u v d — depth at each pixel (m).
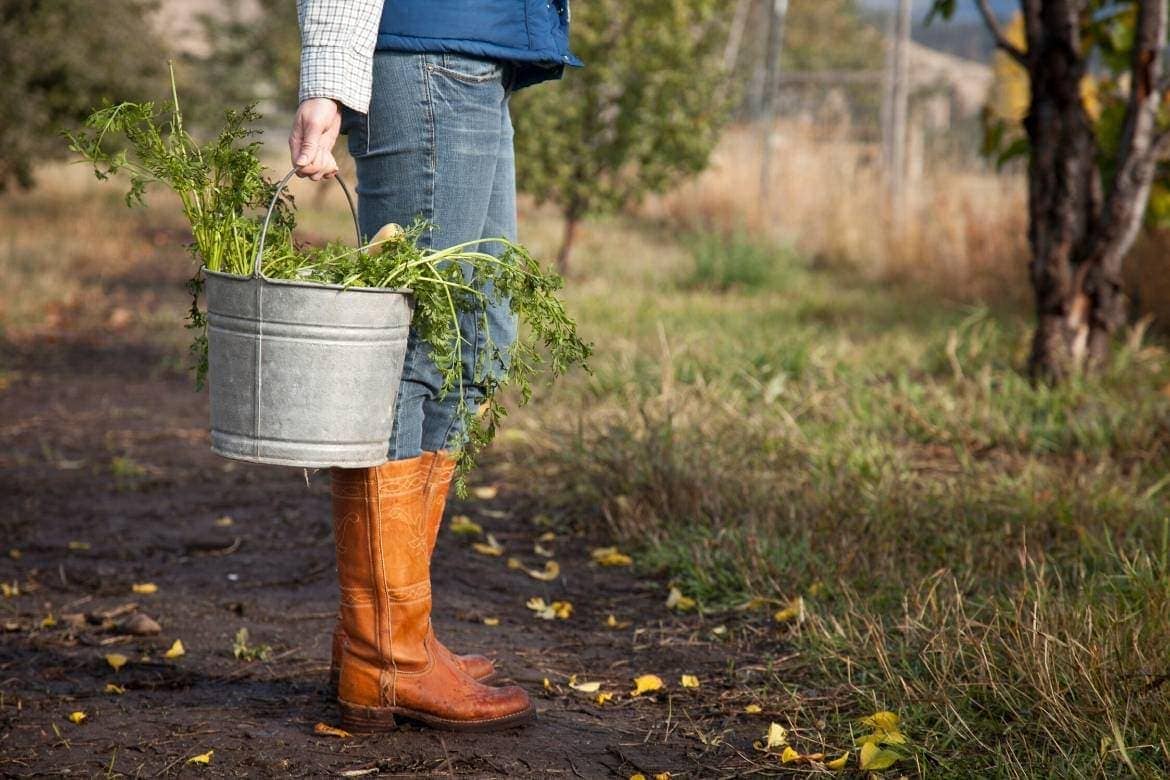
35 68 15.45
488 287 2.76
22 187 16.45
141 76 16.78
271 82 25.20
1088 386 6.26
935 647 3.05
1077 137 6.45
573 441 5.28
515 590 4.07
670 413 5.16
